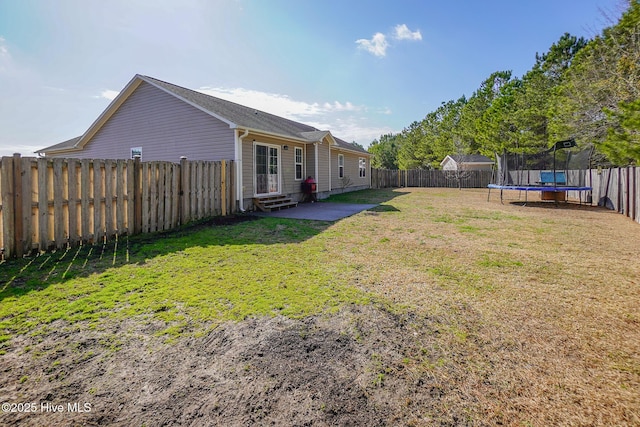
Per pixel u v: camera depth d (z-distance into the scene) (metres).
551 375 2.10
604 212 10.42
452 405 1.82
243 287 3.62
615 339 2.55
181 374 2.10
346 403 1.84
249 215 9.38
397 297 3.38
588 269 4.37
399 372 2.13
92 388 1.96
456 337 2.59
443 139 32.03
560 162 19.50
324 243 5.87
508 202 13.77
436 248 5.54
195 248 5.39
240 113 12.59
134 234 6.42
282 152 12.71
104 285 3.62
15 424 1.66
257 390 1.95
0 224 4.42
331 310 3.05
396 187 26.72
